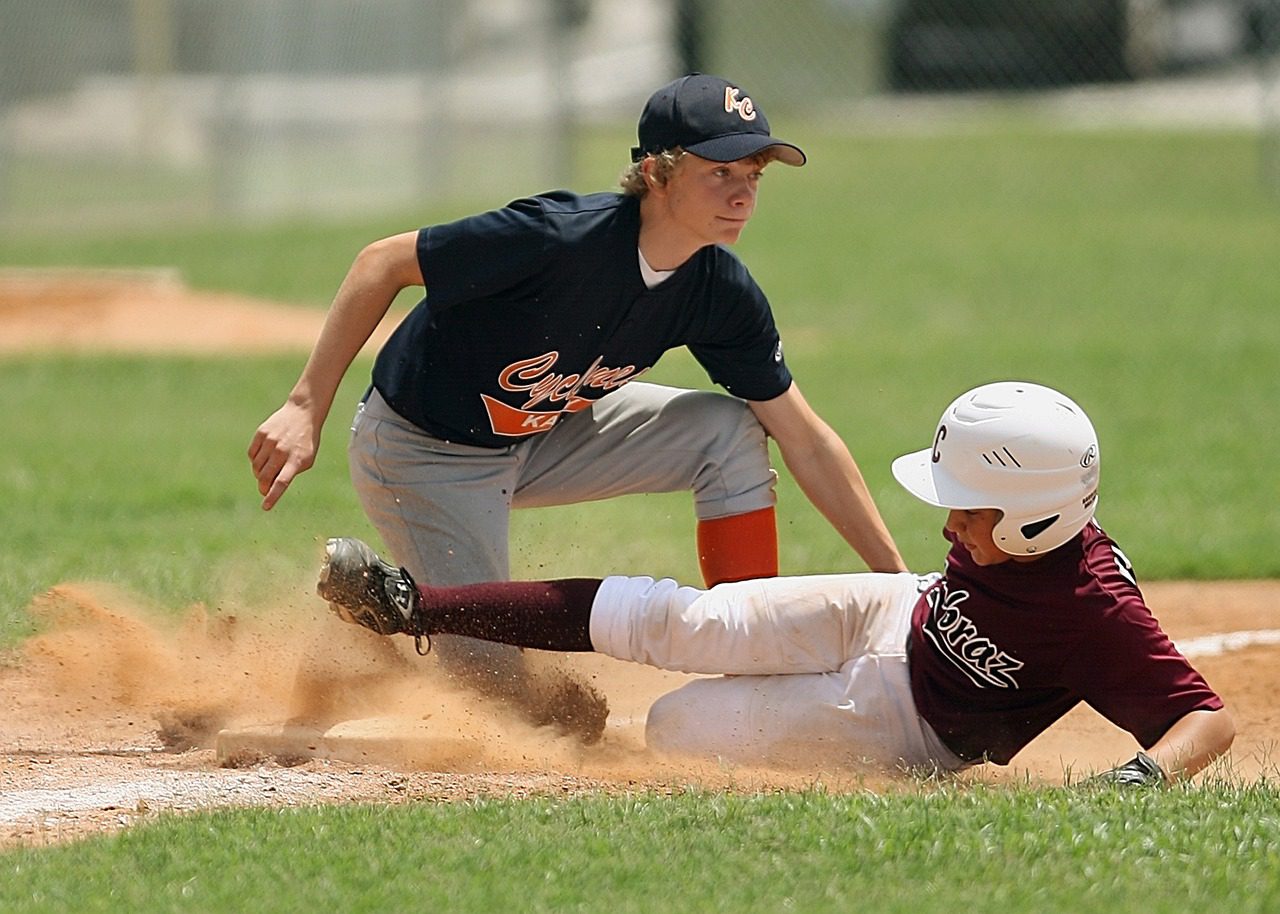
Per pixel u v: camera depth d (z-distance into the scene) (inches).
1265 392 1535.4
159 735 621.3
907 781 557.9
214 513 1070.4
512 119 3002.0
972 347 1813.5
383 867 441.7
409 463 650.8
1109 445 1316.4
